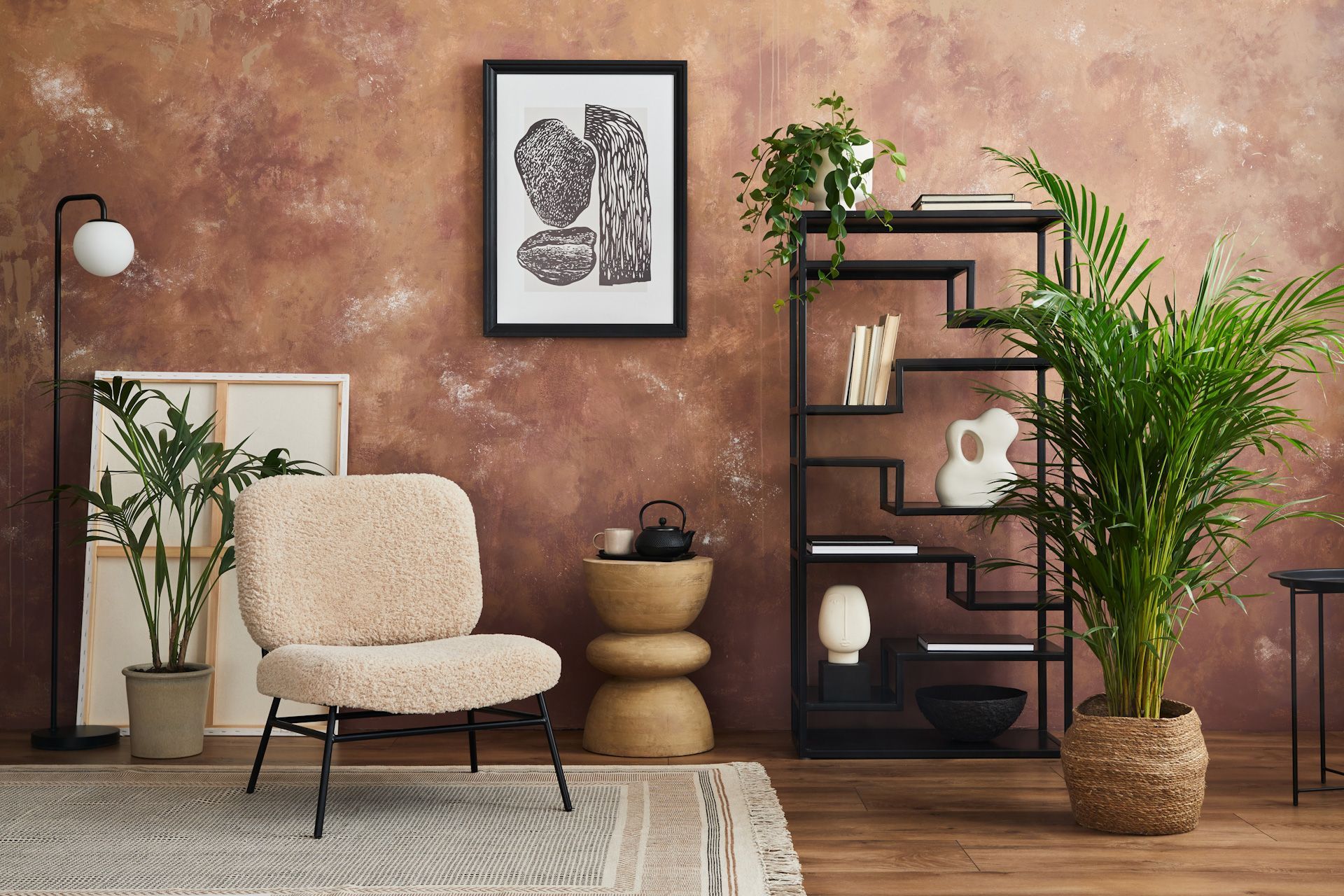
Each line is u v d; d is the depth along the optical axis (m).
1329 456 3.48
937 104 3.53
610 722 3.14
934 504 3.33
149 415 3.49
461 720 3.52
